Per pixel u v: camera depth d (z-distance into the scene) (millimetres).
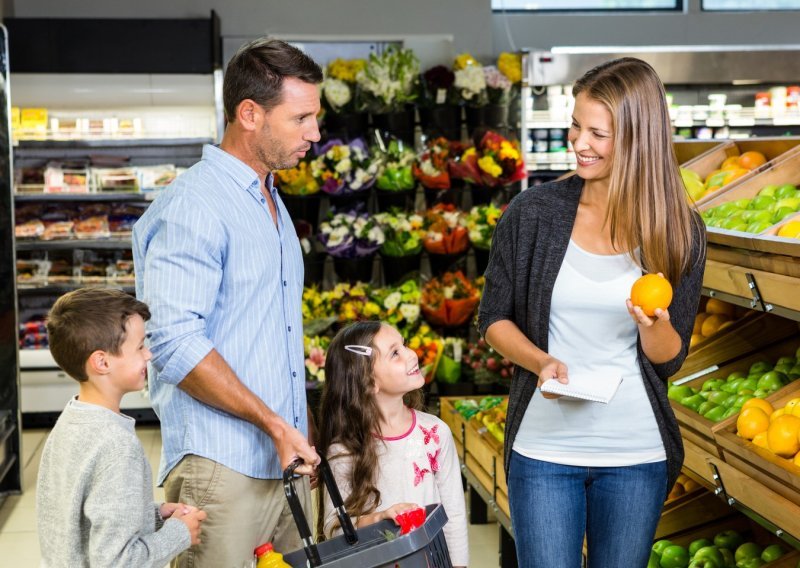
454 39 7727
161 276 2137
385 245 6922
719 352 3754
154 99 6977
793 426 2689
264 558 1961
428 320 6918
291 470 2014
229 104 2248
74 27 6875
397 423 2602
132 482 1984
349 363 2559
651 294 2178
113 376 2066
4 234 5402
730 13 8016
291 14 7570
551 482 2439
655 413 2418
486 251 7035
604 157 2324
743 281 2965
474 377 6734
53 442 2049
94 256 7441
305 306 6762
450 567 2043
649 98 2285
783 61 7145
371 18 7633
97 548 1934
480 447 4340
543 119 7203
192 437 2219
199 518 2113
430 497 2582
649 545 2461
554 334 2434
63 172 7121
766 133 7512
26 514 5117
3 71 5391
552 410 2430
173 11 7500
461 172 6992
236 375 2145
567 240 2408
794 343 3727
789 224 3014
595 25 7926
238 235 2217
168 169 7219
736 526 3562
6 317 5387
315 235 7242
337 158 6922
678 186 2340
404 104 7191
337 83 7023
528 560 2473
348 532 2072
